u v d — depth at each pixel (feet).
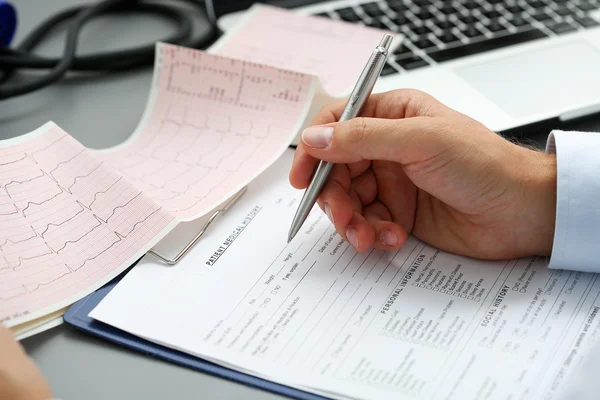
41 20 2.44
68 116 1.99
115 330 1.33
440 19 2.40
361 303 1.39
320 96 1.88
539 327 1.33
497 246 1.52
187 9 2.53
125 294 1.39
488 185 1.45
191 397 1.22
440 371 1.24
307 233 1.59
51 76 2.02
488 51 2.22
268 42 2.21
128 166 1.73
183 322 1.33
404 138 1.45
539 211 1.49
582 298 1.40
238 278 1.45
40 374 1.19
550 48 2.23
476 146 1.46
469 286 1.44
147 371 1.27
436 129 1.45
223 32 2.33
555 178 1.50
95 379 1.25
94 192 1.57
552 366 1.24
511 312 1.37
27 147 1.65
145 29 2.41
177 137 1.83
